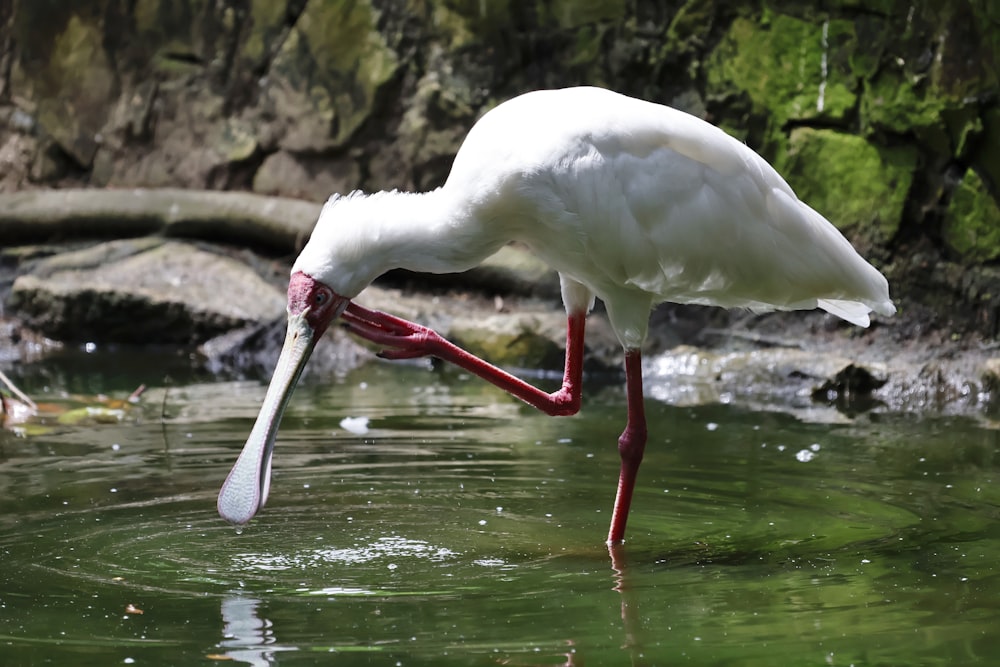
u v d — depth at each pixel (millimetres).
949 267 14562
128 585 6633
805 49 15234
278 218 16641
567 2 16422
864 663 5477
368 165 17062
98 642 5727
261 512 8172
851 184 14945
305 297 7570
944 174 14641
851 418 11719
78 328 15727
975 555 7234
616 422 11391
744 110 15547
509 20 16594
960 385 13094
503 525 7969
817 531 7816
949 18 14406
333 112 17047
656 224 7773
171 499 8461
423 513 8203
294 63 17203
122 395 12492
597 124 7699
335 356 15250
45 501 8398
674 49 15938
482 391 13086
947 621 6043
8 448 10047
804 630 5910
